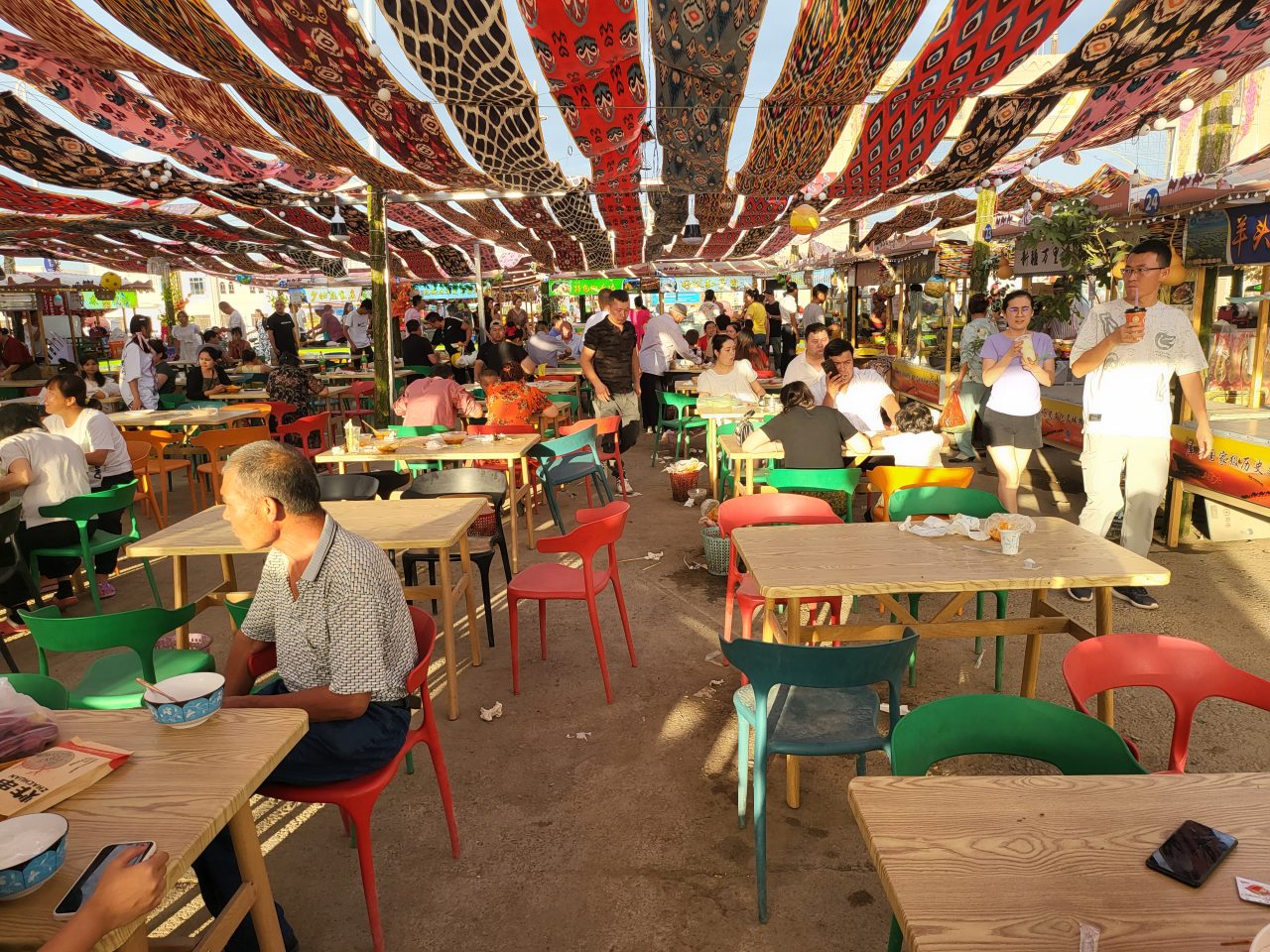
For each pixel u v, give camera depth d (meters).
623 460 10.29
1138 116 7.98
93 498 4.96
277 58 5.09
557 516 6.94
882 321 18.48
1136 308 4.75
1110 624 3.15
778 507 4.23
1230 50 5.80
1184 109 7.50
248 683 2.76
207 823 1.66
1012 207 13.45
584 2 4.63
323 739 2.41
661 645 4.74
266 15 4.53
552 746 3.69
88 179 8.67
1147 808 1.66
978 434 10.09
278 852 3.05
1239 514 6.19
